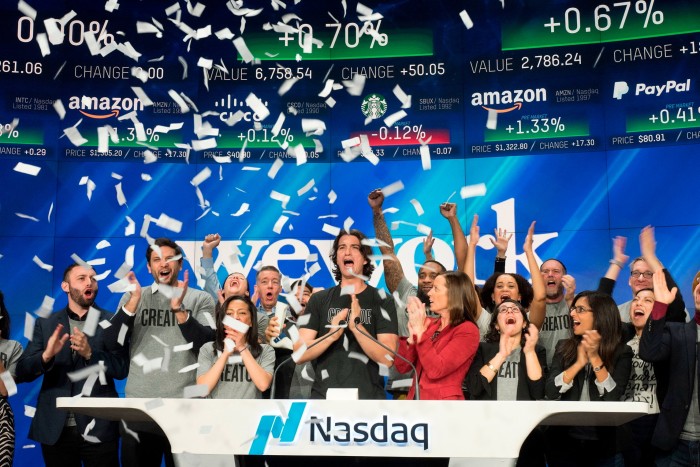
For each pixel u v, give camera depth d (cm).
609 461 348
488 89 589
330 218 589
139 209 588
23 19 596
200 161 596
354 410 239
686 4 566
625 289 550
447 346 307
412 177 588
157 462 366
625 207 559
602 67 576
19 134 584
